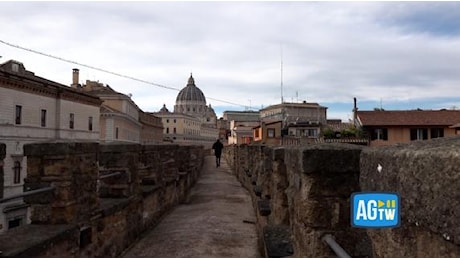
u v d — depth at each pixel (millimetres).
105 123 59938
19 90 37156
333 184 3357
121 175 7090
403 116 47438
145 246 7066
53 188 4613
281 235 4699
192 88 166625
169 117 132750
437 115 47219
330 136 47531
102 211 5719
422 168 1578
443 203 1437
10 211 26062
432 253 1540
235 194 14500
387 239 1921
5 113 34969
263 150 8242
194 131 144125
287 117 68625
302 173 3451
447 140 1909
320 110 84375
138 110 82562
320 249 3273
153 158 9352
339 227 3311
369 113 48594
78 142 5055
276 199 5816
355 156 3359
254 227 8367
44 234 4219
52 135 43250
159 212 9578
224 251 6605
